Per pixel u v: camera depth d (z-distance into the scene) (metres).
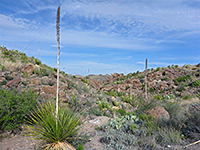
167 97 13.90
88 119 7.07
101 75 30.53
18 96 5.85
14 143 4.66
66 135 4.22
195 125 5.46
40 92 7.65
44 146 4.25
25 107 5.56
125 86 18.89
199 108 6.55
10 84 7.30
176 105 8.22
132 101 11.92
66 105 7.46
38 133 4.29
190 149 4.39
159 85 18.11
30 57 14.23
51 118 4.21
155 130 5.52
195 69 23.17
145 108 8.55
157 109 7.12
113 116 7.98
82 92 10.59
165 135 5.07
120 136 5.00
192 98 11.91
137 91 17.22
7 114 5.21
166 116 6.67
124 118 6.39
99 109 8.59
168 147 4.60
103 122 6.70
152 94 15.62
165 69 24.19
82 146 4.49
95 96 10.59
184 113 6.98
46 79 9.62
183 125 5.80
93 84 18.61
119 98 13.05
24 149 4.38
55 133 4.11
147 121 6.25
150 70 26.70
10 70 9.26
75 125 4.43
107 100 10.91
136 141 4.82
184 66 26.14
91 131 5.75
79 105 7.99
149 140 4.89
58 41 3.93
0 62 9.84
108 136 5.00
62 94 8.60
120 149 4.46
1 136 4.93
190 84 17.23
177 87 16.81
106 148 4.55
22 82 8.05
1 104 5.22
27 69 9.77
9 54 12.46
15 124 5.22
